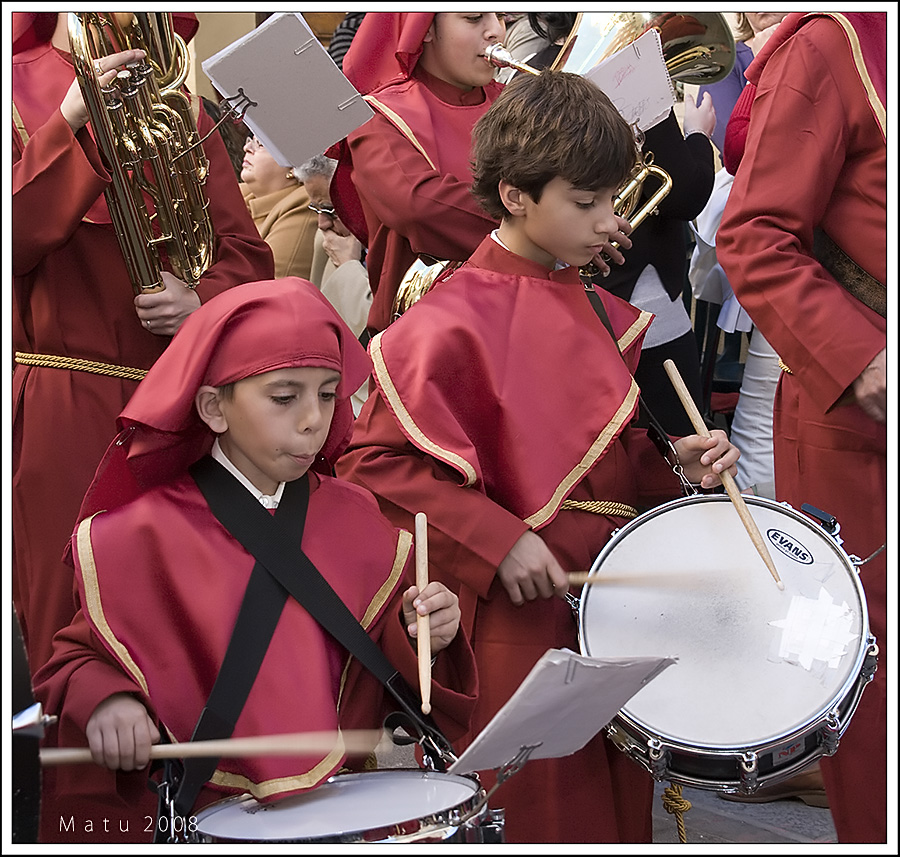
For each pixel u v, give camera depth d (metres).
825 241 4.35
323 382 3.09
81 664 2.97
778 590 3.62
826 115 4.18
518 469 3.72
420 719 3.09
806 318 4.07
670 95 4.75
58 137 4.03
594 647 3.52
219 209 4.66
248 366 3.02
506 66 5.34
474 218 5.15
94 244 4.29
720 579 3.66
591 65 5.11
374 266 5.72
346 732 2.97
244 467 3.17
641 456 4.14
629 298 5.55
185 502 3.13
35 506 4.20
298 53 4.12
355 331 6.58
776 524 3.80
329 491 3.30
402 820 2.59
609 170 3.69
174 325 4.23
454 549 3.65
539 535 3.78
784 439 4.44
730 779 3.29
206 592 3.02
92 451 4.26
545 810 3.68
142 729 2.80
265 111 4.22
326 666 3.02
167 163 4.21
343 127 4.31
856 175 4.24
